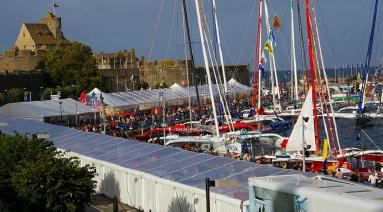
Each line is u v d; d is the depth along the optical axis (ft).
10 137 126.41
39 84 584.81
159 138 270.67
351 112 397.60
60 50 596.70
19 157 119.55
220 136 245.04
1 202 114.93
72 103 351.67
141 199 121.90
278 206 68.44
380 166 175.32
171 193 110.32
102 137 168.25
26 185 106.01
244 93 504.84
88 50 595.88
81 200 108.17
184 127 307.78
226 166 114.93
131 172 124.67
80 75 576.20
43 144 124.36
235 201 92.17
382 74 495.82
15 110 320.70
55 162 108.27
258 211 72.28
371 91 485.15
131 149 147.74
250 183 73.77
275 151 241.14
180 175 113.60
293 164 174.29
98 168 137.90
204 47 247.09
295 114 377.91
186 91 439.63
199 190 101.60
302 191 64.49
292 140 187.83
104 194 136.26
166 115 366.43
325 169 159.12
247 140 242.17
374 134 335.67
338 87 595.47
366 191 62.39
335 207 60.59
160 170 120.98
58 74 583.17
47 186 105.81
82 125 321.52
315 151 185.68
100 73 652.07
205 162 121.49
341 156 182.39
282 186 67.46
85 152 149.28
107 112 393.70
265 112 385.91
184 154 133.18
